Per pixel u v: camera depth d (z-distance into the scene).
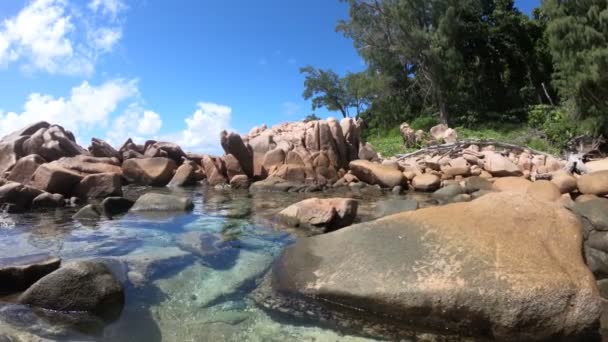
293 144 15.49
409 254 4.40
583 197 9.70
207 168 15.44
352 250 4.76
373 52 34.47
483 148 19.19
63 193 10.65
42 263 4.57
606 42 18.61
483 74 33.72
